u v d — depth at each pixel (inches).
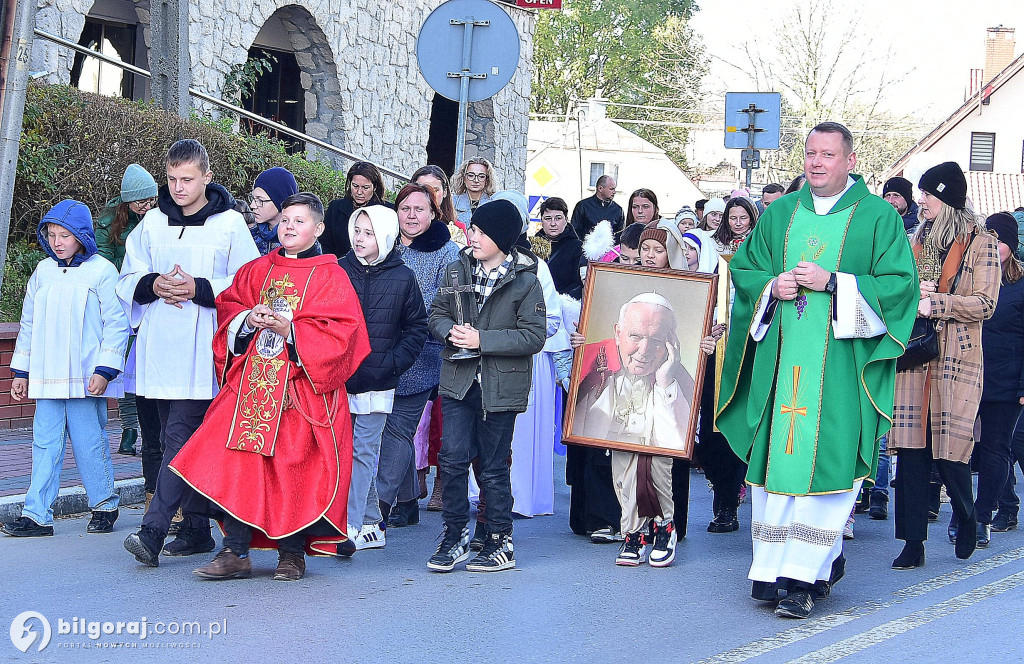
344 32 741.9
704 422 319.3
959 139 1915.6
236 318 253.9
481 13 392.8
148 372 264.2
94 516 299.1
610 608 243.4
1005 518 342.0
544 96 2511.1
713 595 256.2
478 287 265.7
